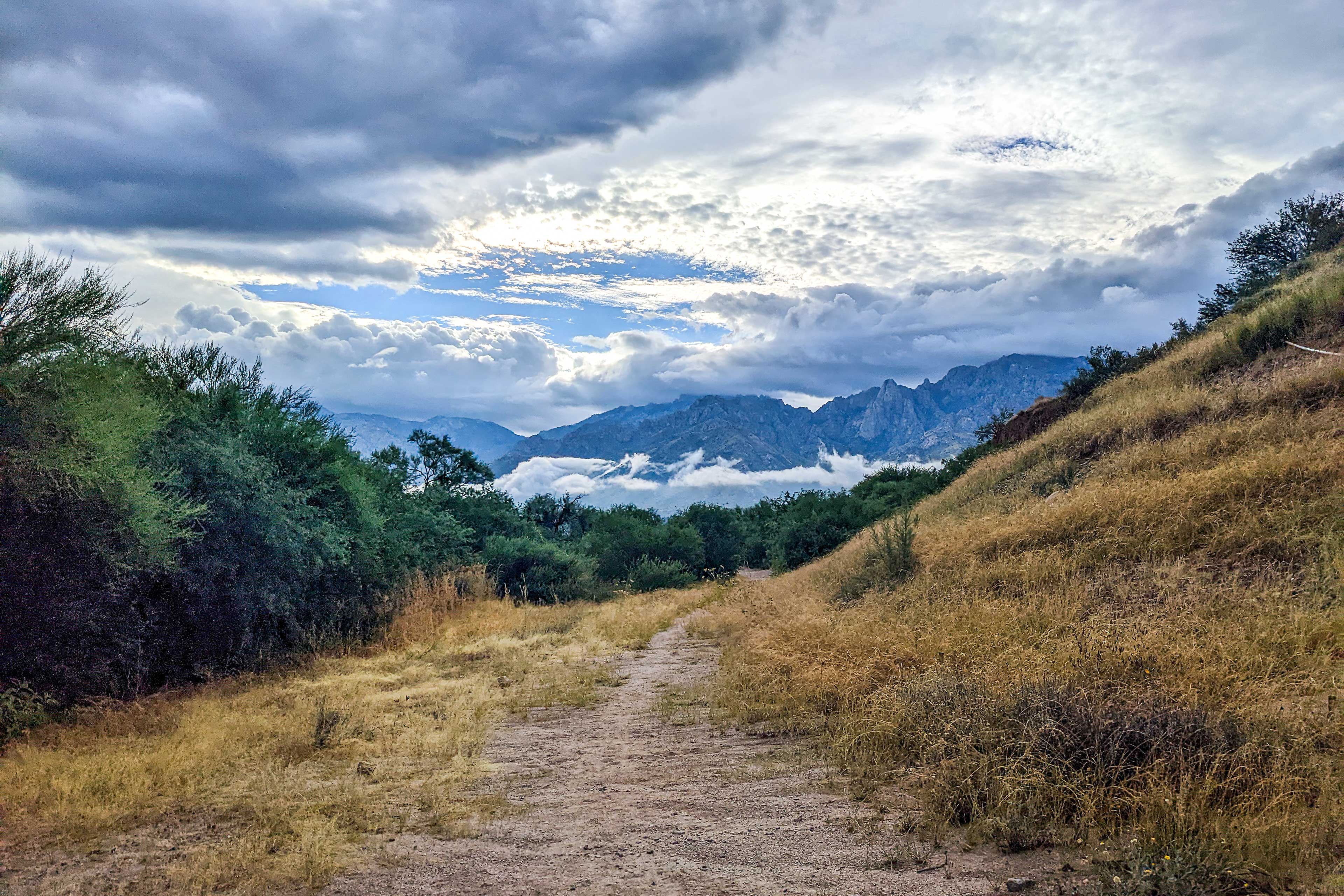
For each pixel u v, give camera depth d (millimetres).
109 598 9977
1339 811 3867
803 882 4078
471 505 31875
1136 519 11281
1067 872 3844
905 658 8375
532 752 7543
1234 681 6012
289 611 13805
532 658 13852
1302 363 15516
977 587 11219
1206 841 3768
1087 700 5637
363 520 16375
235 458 12586
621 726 8484
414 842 5055
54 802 5910
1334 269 18656
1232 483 10812
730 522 57969
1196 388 17484
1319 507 9492
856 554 18922
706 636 15609
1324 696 5484
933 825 4613
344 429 18109
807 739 7113
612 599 29766
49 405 9109
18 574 9031
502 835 5148
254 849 4863
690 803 5594
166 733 8203
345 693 10570
